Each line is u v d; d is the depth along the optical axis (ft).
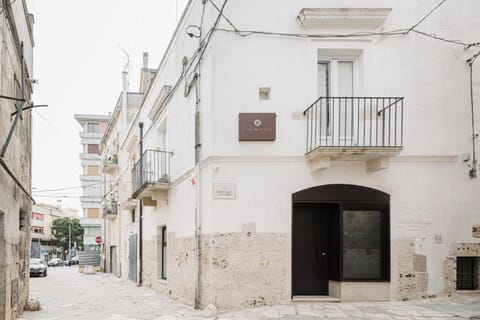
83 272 111.75
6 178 27.48
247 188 33.09
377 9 33.14
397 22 34.32
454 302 31.55
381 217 33.55
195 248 35.81
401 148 31.37
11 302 29.94
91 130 230.07
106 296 49.19
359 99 33.53
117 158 97.66
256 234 32.81
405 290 32.81
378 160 32.22
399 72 34.12
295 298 32.94
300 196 33.19
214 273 32.37
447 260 33.35
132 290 56.29
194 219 36.96
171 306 38.93
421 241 33.32
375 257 33.22
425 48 34.50
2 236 27.02
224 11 33.86
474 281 34.06
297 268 34.42
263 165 33.30
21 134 36.88
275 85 33.68
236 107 33.47
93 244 215.51
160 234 53.21
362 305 30.94
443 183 33.88
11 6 28.84
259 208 33.01
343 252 32.99
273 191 33.14
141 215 63.82
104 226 119.65
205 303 33.81
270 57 33.83
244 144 33.32
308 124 33.42
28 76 41.24
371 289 32.68
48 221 276.00
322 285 34.45
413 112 34.06
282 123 33.53
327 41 33.86
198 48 37.32
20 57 33.68
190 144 39.45
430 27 34.63
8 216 28.48
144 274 61.21
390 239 33.09
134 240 69.41
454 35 34.81
